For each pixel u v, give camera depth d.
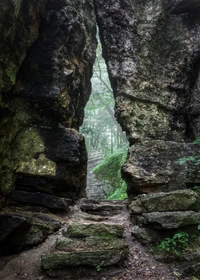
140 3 6.41
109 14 6.30
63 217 4.75
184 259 3.68
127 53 6.10
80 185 5.81
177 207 4.29
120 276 3.40
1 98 4.21
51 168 4.68
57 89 4.72
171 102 5.97
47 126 5.08
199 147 5.29
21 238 3.75
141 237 4.08
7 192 4.35
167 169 5.07
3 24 3.40
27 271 3.41
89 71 6.69
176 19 6.34
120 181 10.55
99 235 3.88
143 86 5.95
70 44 5.25
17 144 4.72
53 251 3.67
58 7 4.90
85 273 3.40
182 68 6.11
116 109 5.88
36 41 4.79
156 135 5.64
